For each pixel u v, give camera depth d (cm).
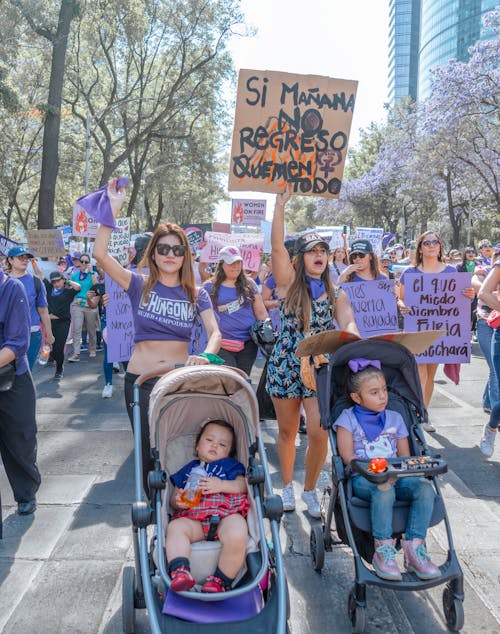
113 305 736
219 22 3073
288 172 477
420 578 323
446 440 645
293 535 442
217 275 632
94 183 3884
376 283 657
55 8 2425
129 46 3078
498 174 3500
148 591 273
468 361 664
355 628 326
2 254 1116
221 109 3366
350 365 375
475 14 9256
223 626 261
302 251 435
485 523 455
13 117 2773
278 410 461
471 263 1391
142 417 377
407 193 4744
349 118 480
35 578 386
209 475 327
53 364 1113
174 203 5253
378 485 336
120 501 499
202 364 346
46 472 565
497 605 356
